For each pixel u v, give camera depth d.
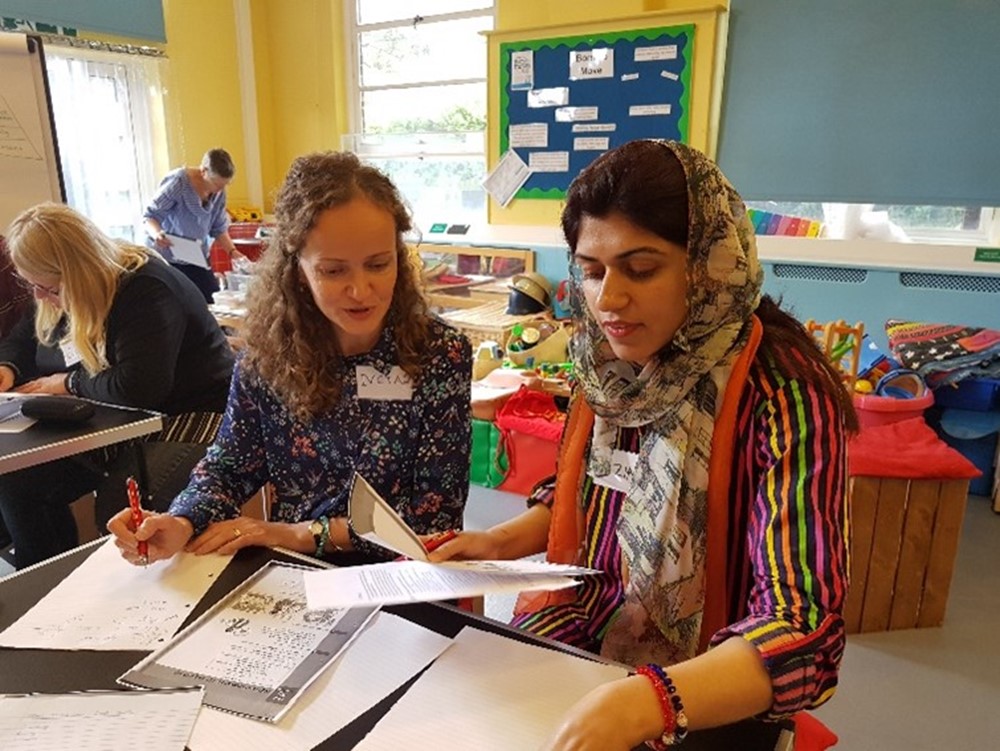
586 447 1.08
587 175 0.82
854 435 0.90
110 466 1.93
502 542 1.12
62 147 4.16
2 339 2.33
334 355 1.26
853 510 1.99
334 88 4.82
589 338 0.98
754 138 3.20
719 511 0.90
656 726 0.62
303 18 4.80
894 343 2.91
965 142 2.83
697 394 0.90
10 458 1.41
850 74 2.96
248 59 4.93
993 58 2.71
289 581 0.98
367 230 1.10
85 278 1.87
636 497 0.97
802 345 0.89
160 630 0.87
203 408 2.10
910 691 1.83
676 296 0.81
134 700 0.74
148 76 4.48
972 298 2.95
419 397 1.29
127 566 1.03
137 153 4.52
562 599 1.15
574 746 0.59
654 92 3.40
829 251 3.18
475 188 4.57
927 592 2.06
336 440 1.29
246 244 4.66
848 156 3.03
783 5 3.01
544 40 3.61
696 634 0.94
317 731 0.70
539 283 3.55
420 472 1.31
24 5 3.84
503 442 2.83
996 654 1.98
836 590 0.71
